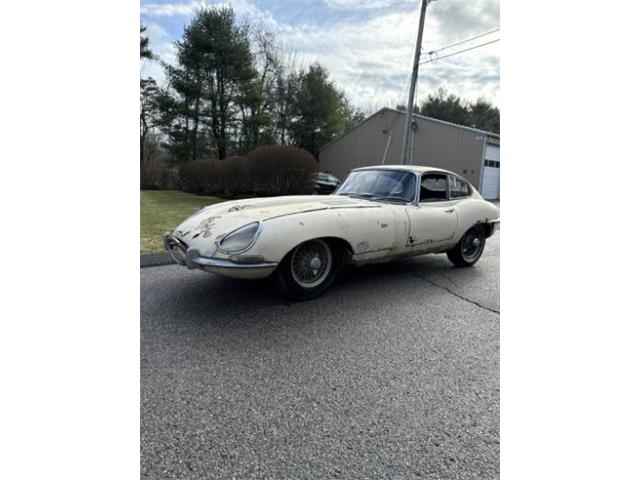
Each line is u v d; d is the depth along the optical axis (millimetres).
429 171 4086
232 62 20281
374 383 2027
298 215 2938
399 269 4520
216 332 2598
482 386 2010
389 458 1503
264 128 21594
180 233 3078
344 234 3111
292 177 12875
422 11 12617
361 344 2484
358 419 1729
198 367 2135
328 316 2943
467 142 17172
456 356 2346
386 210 3486
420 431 1662
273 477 1392
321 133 24672
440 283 3930
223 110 20641
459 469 1456
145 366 2129
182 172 16828
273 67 24391
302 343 2471
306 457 1493
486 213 4523
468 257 4629
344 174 23203
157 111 20609
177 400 1824
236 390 1926
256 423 1682
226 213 3125
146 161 19531
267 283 3689
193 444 1540
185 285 3582
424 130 18781
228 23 20125
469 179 17219
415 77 13336
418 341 2549
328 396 1899
